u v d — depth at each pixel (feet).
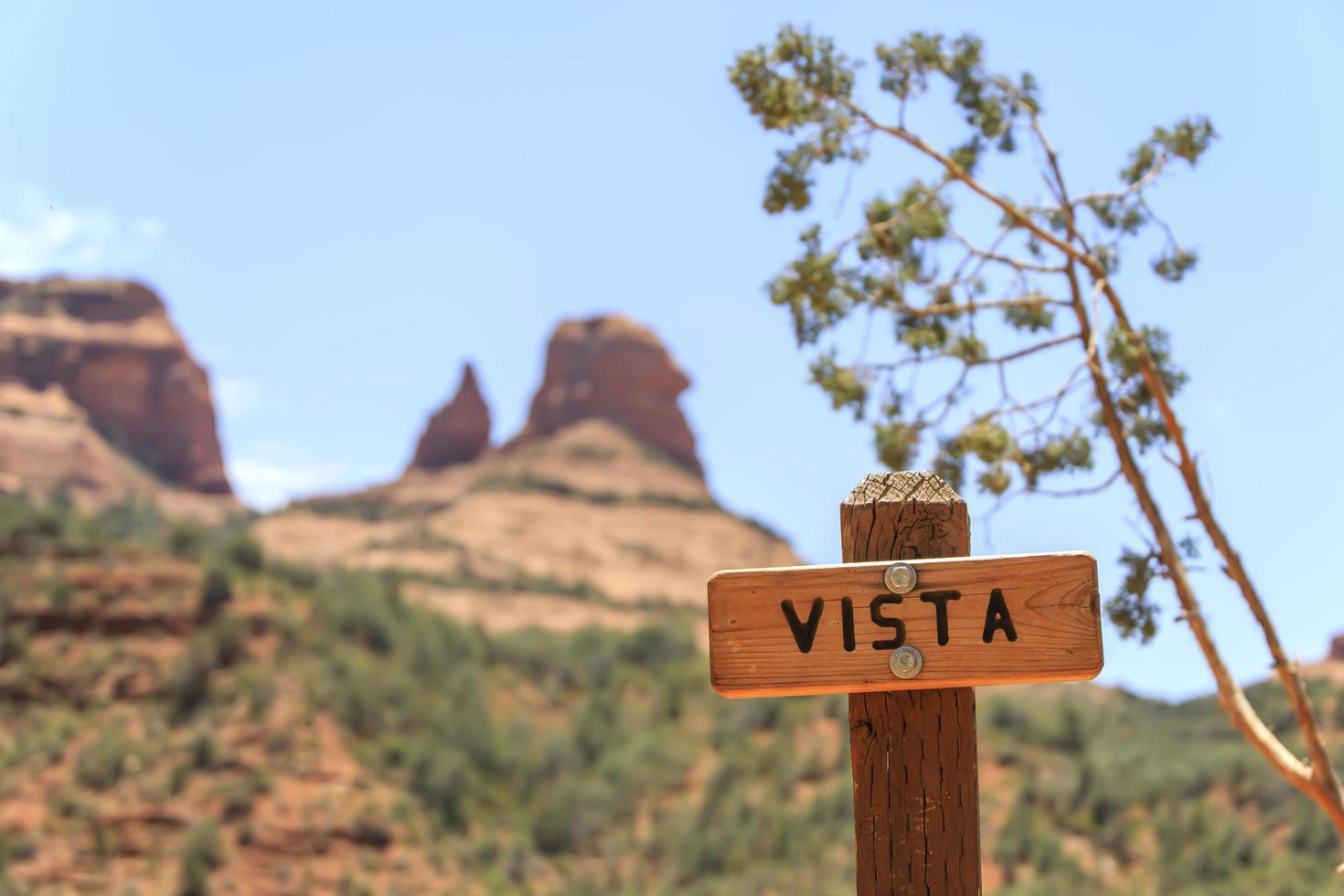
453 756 193.26
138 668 201.57
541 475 527.81
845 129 43.27
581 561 476.54
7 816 172.65
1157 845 157.07
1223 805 162.40
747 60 43.47
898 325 42.70
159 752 185.06
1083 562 12.73
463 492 542.16
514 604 414.41
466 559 447.42
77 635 206.80
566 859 181.57
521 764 200.03
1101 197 43.24
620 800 190.60
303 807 177.68
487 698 220.23
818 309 42.73
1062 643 12.64
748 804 179.32
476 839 181.27
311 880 167.73
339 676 204.95
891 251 42.98
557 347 613.52
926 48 43.62
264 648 206.69
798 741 197.77
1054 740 184.34
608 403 590.55
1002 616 12.73
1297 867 145.69
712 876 167.22
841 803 172.65
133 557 222.07
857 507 13.26
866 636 12.82
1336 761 133.49
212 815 175.11
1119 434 36.99
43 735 188.75
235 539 228.43
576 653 245.65
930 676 12.69
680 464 585.63
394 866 172.24
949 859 12.59
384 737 195.93
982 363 41.32
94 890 163.43
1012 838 158.40
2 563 217.97
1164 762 174.40
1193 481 33.86
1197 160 44.16
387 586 240.12
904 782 12.77
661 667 239.09
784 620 12.93
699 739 208.03
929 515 13.15
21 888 161.48
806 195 43.16
